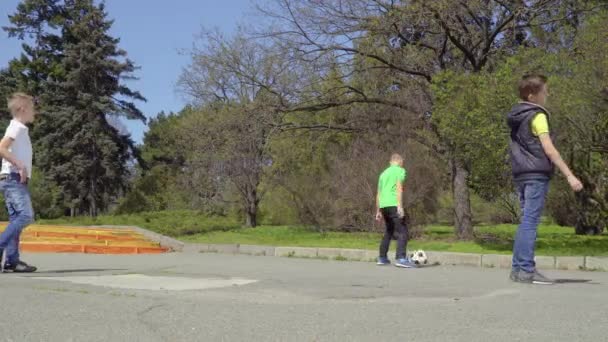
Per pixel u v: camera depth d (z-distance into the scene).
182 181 32.59
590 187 15.02
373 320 4.70
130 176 47.47
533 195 6.89
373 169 17.19
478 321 4.67
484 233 18.78
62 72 40.91
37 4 41.84
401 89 17.48
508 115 7.03
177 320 4.68
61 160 41.41
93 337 4.18
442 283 7.14
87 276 7.70
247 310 5.09
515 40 16.45
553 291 6.27
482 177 13.09
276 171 23.11
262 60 17.12
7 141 7.60
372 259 12.16
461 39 16.45
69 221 27.44
